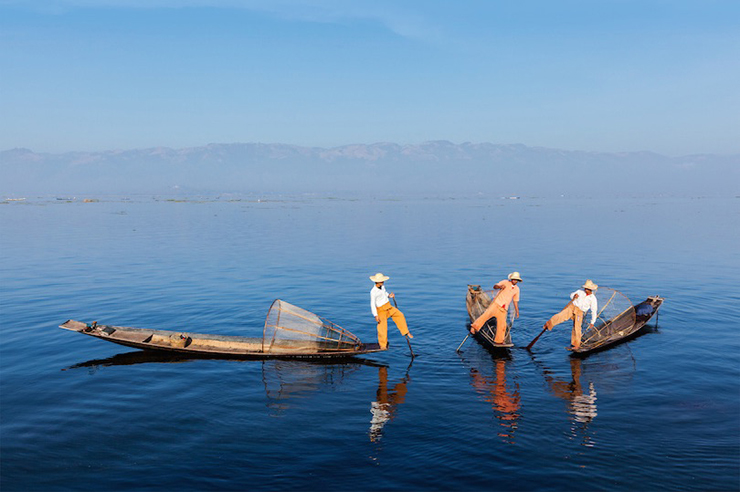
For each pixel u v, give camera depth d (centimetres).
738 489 647
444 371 1113
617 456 732
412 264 2708
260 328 1463
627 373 1085
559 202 15350
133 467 713
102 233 4538
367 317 1583
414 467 711
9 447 767
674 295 1883
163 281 2178
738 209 9550
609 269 2522
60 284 2100
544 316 1582
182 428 835
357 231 4922
